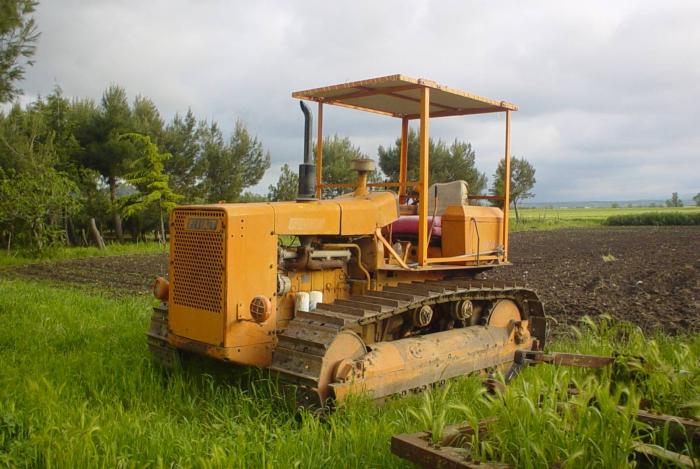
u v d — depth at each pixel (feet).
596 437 10.64
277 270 16.85
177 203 80.07
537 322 23.35
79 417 13.82
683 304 33.27
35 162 71.31
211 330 15.94
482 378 18.92
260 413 14.39
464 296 20.30
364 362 15.72
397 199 20.04
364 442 12.59
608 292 38.65
